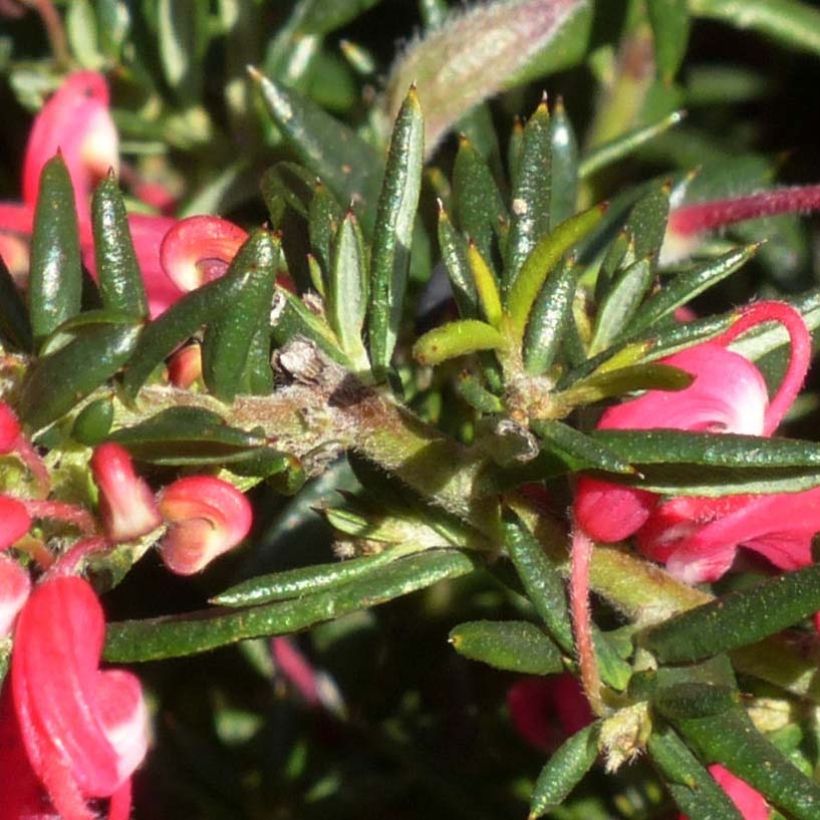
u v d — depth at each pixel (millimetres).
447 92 263
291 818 275
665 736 195
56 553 188
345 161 252
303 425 197
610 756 194
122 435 185
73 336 189
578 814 272
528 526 201
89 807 191
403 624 271
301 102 251
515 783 273
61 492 188
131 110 289
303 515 248
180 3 284
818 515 197
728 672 199
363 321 204
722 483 191
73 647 180
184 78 286
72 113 234
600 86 295
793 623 193
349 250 200
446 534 203
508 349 191
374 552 203
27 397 186
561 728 251
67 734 179
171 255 201
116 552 190
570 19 281
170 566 188
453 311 246
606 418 192
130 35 287
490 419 193
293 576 194
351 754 277
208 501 185
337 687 275
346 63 289
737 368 191
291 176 221
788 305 200
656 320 199
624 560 204
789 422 280
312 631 274
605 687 196
